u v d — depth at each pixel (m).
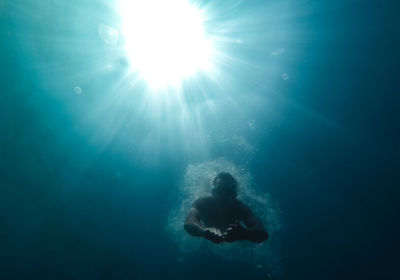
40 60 8.71
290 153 6.05
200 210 3.24
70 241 4.97
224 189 3.26
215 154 6.41
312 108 7.25
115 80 9.20
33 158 6.61
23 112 7.54
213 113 7.93
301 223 4.61
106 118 8.03
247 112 7.73
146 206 5.42
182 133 7.35
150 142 7.20
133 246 4.75
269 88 8.59
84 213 5.46
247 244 4.47
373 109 6.45
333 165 5.48
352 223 4.42
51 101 8.07
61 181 6.18
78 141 7.24
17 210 5.54
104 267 4.53
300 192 5.10
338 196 4.88
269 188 5.31
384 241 4.04
